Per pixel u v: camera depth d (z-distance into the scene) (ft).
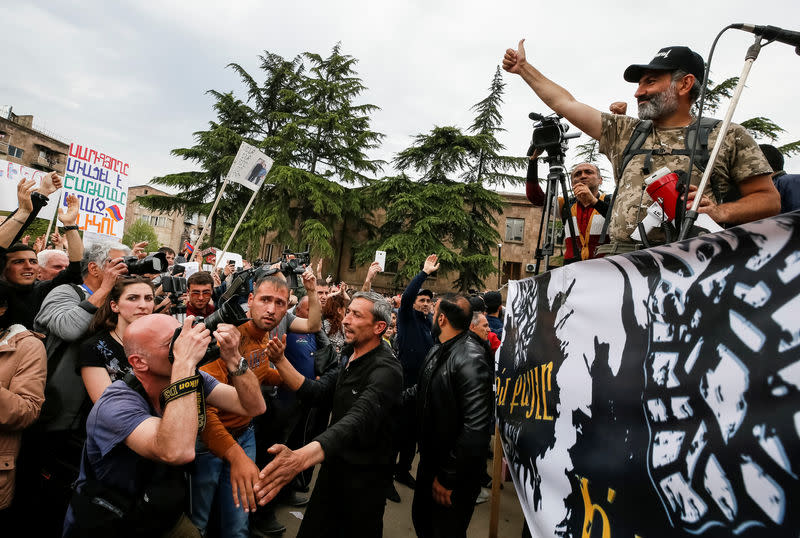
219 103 76.74
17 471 7.39
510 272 82.07
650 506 3.39
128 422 5.30
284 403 10.85
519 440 6.43
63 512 7.45
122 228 17.84
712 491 2.81
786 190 7.88
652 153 5.90
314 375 11.93
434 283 78.33
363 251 74.38
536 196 8.95
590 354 4.66
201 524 7.64
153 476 5.47
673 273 3.50
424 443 8.80
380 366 8.13
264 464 10.87
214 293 14.21
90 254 10.66
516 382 7.14
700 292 3.18
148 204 74.28
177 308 7.21
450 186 68.13
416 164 73.36
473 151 70.69
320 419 13.34
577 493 4.48
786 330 2.50
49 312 8.04
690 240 3.33
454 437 8.39
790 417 2.40
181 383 5.15
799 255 2.51
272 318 8.50
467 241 71.61
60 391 7.55
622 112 8.30
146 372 5.71
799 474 2.30
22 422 6.78
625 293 4.15
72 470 7.43
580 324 4.99
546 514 5.14
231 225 75.05
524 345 7.02
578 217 8.97
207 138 70.23
